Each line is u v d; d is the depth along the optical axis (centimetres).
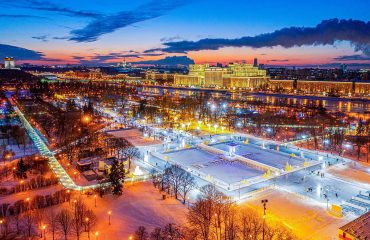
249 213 13662
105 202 15175
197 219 12281
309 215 14062
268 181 18438
